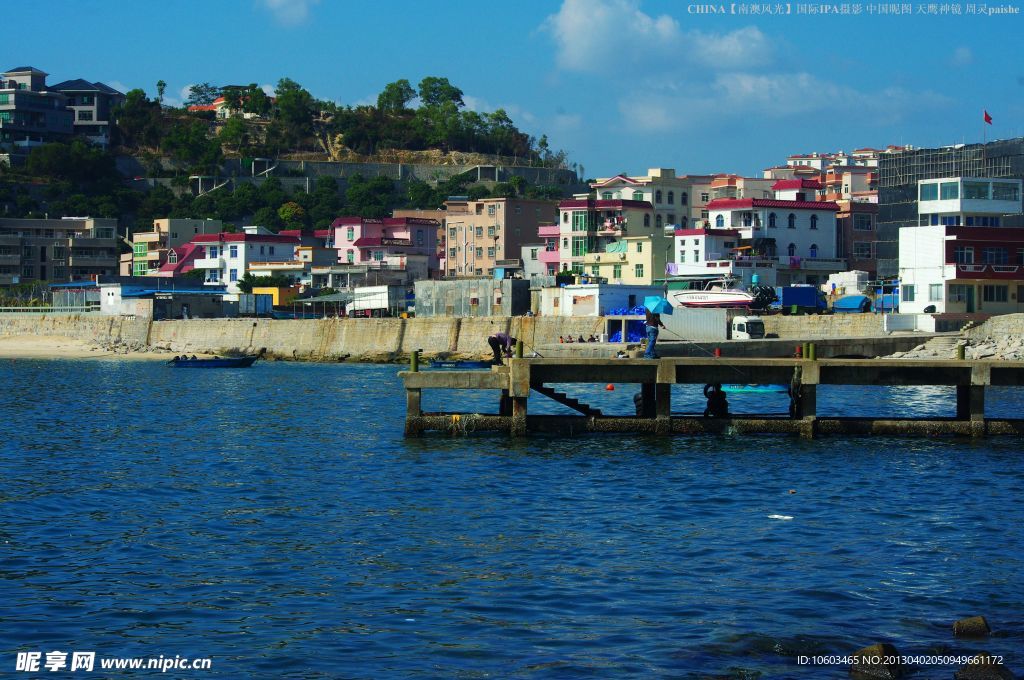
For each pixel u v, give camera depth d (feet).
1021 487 134.62
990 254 357.00
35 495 133.28
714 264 447.01
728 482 138.92
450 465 153.07
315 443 178.91
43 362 427.33
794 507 124.06
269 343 454.40
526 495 131.34
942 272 351.87
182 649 79.10
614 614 85.46
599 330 380.17
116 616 85.97
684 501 127.54
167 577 96.32
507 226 572.10
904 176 482.28
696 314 346.74
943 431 173.99
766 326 356.79
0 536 111.45
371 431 194.70
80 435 193.47
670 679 72.95
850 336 318.04
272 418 221.05
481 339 406.00
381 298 475.72
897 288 415.23
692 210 563.89
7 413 233.35
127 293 503.61
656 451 163.43
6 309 538.06
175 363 395.96
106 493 134.72
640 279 484.74
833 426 175.32
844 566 98.32
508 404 186.91
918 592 90.48
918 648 77.51
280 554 103.91
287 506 126.11
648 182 541.34
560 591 91.30
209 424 210.38
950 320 340.18
